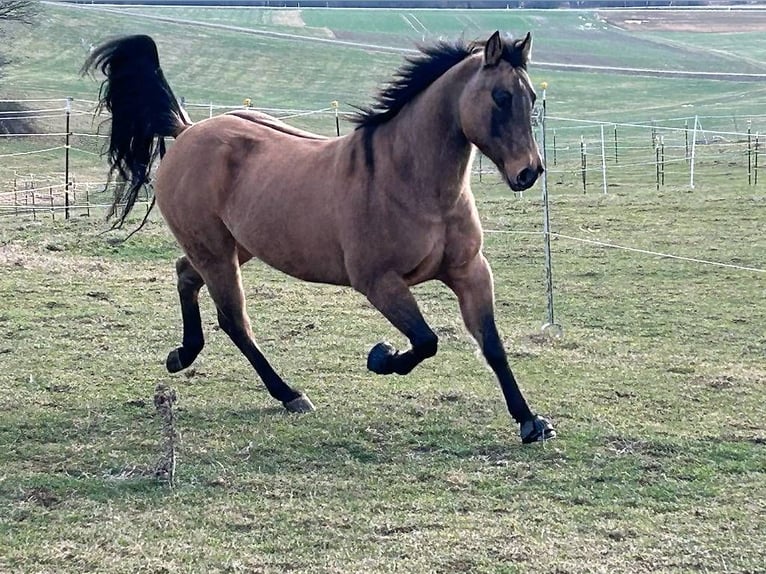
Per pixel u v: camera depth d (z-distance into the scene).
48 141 37.12
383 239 6.30
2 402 7.39
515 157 5.83
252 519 5.35
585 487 5.83
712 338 10.01
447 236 6.28
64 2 82.31
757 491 5.76
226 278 7.55
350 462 6.23
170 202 7.64
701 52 74.06
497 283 12.94
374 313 10.93
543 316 11.10
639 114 48.06
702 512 5.44
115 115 8.20
